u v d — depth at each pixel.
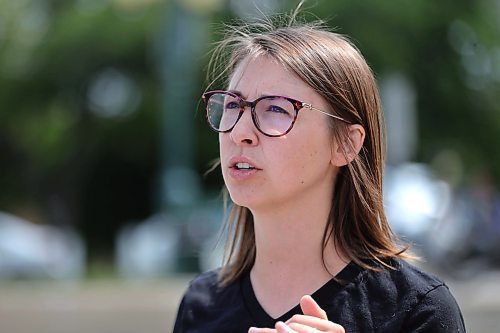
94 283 18.05
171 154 26.45
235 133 3.27
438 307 3.22
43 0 34.94
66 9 34.81
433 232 16.80
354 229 3.41
